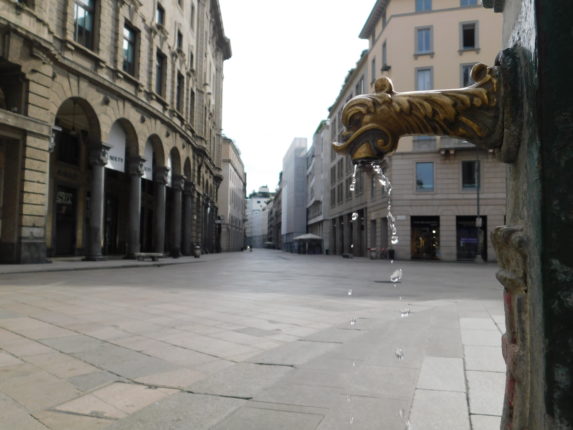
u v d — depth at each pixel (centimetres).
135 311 746
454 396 308
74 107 2433
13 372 402
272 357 440
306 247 6328
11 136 1612
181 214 3541
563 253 82
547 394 83
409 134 128
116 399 335
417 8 3409
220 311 762
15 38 1591
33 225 1686
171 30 3091
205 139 4366
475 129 116
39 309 745
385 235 3631
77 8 2011
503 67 107
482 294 1062
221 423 271
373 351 445
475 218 3278
